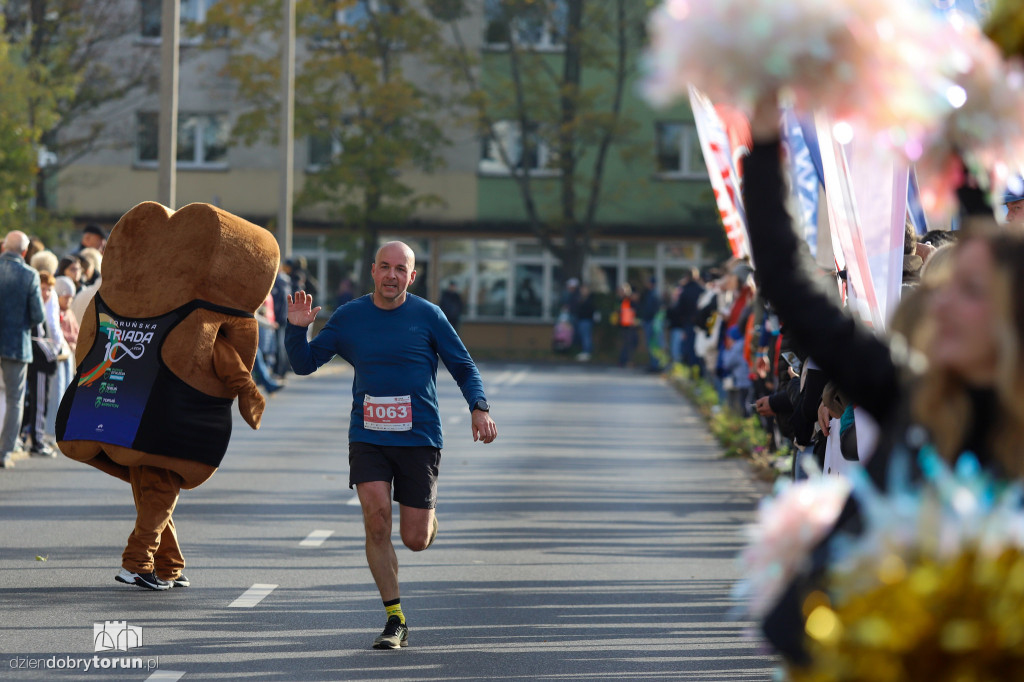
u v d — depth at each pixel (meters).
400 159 116.44
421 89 123.38
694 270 79.62
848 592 5.87
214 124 127.19
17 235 36.62
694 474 38.78
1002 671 5.67
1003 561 5.73
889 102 5.69
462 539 27.11
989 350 5.95
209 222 22.73
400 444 19.02
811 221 26.17
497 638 18.73
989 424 6.05
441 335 19.58
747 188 6.76
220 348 22.56
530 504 32.19
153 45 123.44
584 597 21.64
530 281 129.12
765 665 17.30
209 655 17.50
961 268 6.06
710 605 21.12
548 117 120.38
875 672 5.72
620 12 120.94
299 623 19.52
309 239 127.50
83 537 26.42
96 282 41.62
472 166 127.50
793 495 6.54
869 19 5.63
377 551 18.59
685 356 81.31
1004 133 6.00
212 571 23.39
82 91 113.50
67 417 22.47
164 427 21.97
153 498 21.92
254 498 32.41
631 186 123.56
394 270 19.33
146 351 22.33
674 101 5.79
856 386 6.55
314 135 117.69
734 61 5.62
